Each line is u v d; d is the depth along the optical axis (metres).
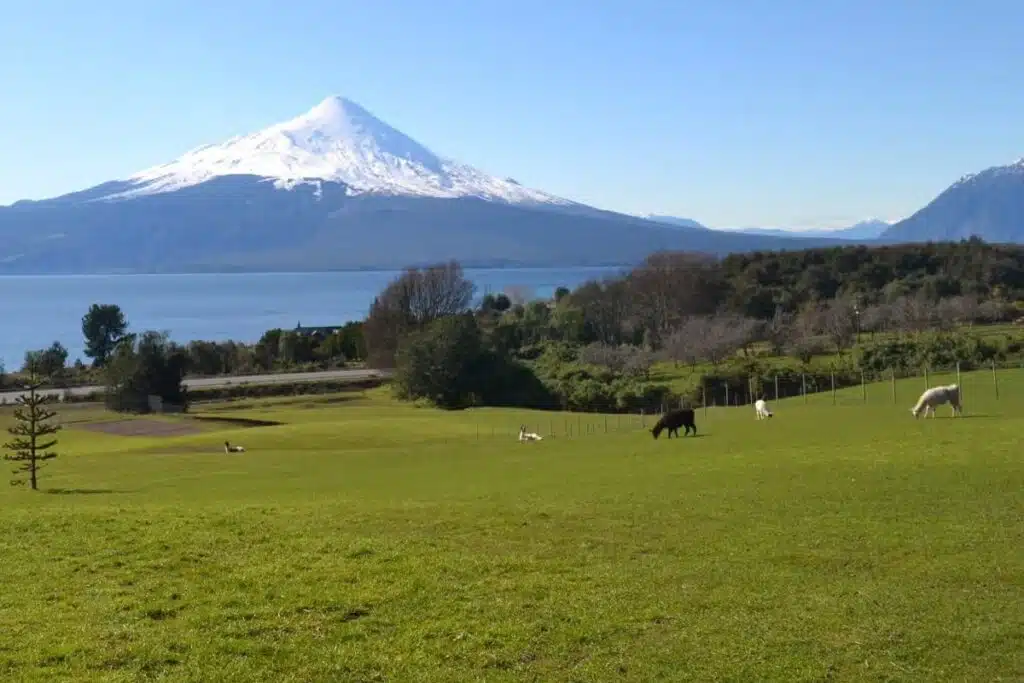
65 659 14.16
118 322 147.50
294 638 15.13
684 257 167.00
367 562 19.50
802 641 15.03
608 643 15.03
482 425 72.19
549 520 24.16
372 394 119.44
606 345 128.62
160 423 86.69
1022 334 98.88
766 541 21.41
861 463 31.25
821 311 127.06
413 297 141.62
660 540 21.78
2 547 21.08
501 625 15.71
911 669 13.95
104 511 26.75
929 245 164.50
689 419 48.94
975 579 18.06
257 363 145.88
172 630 15.45
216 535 22.08
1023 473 27.53
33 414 41.62
